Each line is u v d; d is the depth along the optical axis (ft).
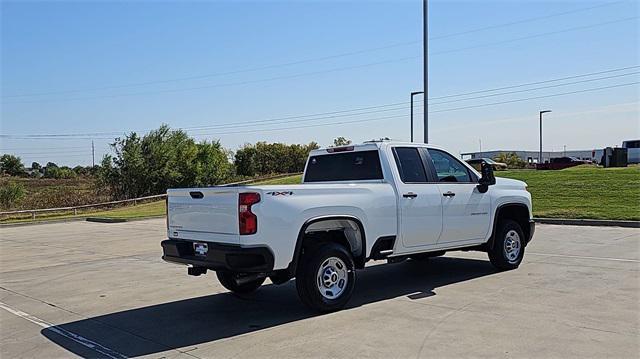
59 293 29.14
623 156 130.82
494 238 30.17
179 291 28.35
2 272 37.45
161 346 18.97
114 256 43.93
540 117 184.14
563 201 67.05
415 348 17.39
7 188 129.90
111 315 23.75
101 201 142.20
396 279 29.04
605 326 19.15
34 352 18.83
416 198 26.21
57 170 235.81
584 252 36.17
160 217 88.28
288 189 21.65
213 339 19.49
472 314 21.24
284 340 18.89
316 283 21.97
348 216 23.34
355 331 19.54
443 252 30.04
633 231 47.21
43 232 72.13
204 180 178.81
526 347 17.12
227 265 20.65
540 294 24.30
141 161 162.61
